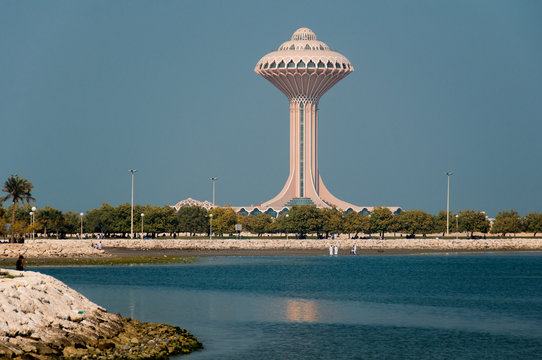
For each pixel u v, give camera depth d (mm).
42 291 62438
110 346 57031
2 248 165750
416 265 178750
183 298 98562
